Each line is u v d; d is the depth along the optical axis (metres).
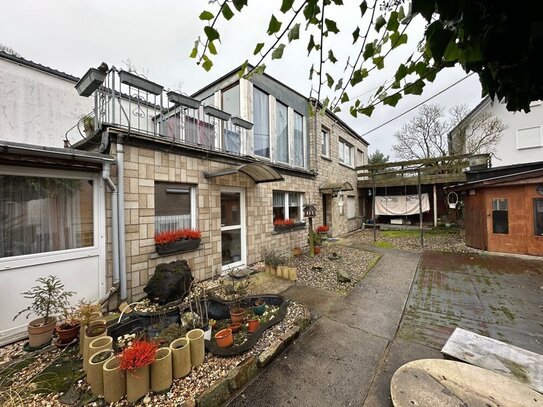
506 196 6.22
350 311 3.18
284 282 4.26
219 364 2.05
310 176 7.99
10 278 2.46
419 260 5.80
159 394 1.72
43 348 2.28
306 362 2.17
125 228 3.23
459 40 0.77
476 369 1.76
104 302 2.91
